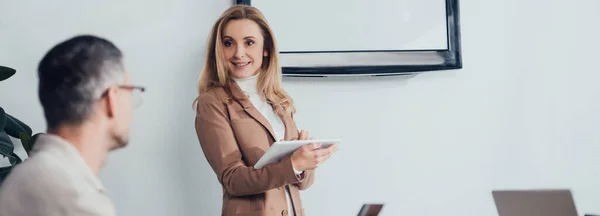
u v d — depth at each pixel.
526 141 2.61
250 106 1.96
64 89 1.09
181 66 2.46
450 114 2.58
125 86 1.14
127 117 1.14
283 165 1.76
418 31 2.52
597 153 2.63
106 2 2.45
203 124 1.94
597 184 2.63
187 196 2.44
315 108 2.51
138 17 2.45
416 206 2.54
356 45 2.48
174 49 2.46
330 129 2.51
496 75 2.61
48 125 1.11
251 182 1.79
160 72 2.45
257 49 2.06
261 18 2.09
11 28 2.40
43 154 1.03
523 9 2.64
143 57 2.45
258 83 2.09
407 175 2.54
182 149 2.45
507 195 1.69
